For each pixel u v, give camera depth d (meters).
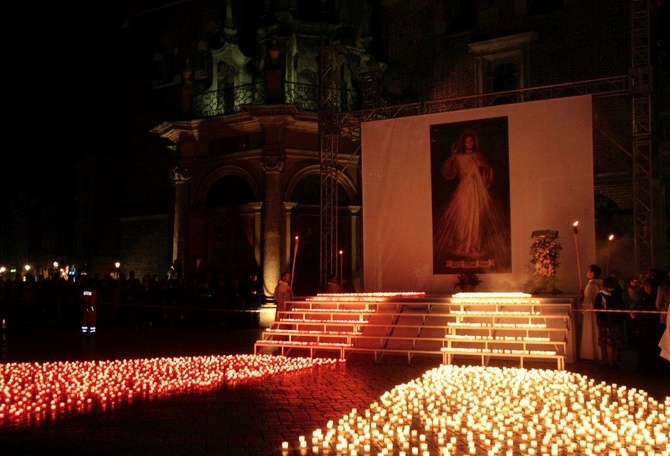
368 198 19.86
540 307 13.78
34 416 8.49
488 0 25.17
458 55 25.67
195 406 9.12
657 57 22.34
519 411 8.52
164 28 30.94
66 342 18.06
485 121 18.67
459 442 7.17
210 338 19.30
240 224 24.86
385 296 16.28
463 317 14.27
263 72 25.48
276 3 25.95
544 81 23.84
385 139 19.77
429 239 19.16
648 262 16.56
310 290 24.94
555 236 15.49
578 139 17.67
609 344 12.41
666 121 22.75
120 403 9.35
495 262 18.39
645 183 21.25
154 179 30.80
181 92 26.20
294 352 15.46
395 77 26.98
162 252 30.17
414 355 14.90
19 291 23.69
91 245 40.00
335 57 22.92
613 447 6.80
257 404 9.27
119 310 24.05
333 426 7.93
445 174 19.05
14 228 62.97
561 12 23.66
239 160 24.77
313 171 24.66
